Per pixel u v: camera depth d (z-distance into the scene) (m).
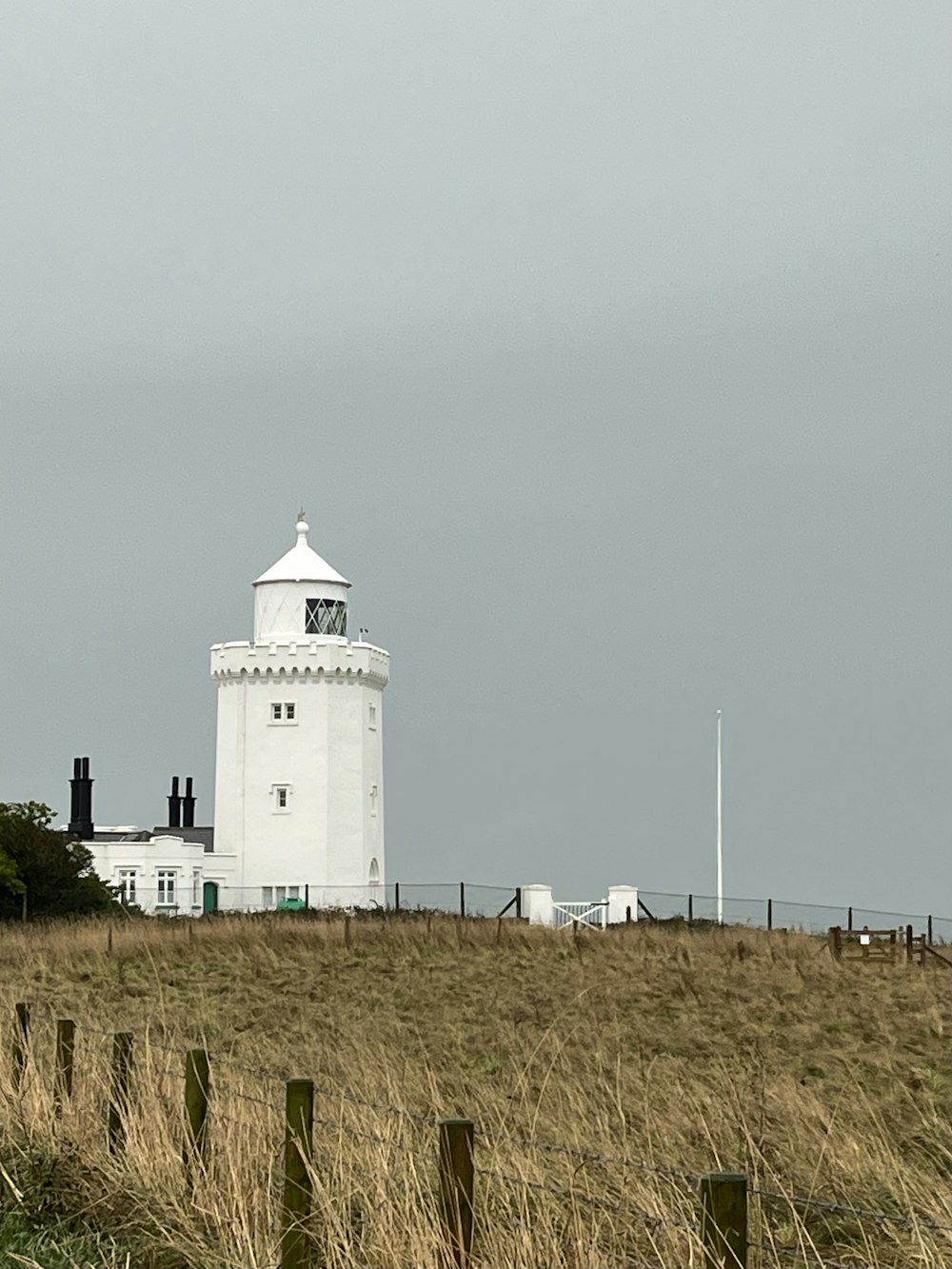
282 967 181.38
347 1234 48.31
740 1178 37.38
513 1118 58.94
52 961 185.38
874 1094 79.56
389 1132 52.88
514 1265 44.28
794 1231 50.28
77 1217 57.09
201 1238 52.25
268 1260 50.12
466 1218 44.91
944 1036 109.94
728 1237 37.16
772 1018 124.25
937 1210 50.16
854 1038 109.50
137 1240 53.78
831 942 198.12
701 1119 56.06
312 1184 49.94
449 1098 66.94
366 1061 72.31
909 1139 64.94
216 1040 100.31
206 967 182.00
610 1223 44.66
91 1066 69.50
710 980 157.75
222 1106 59.50
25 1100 68.06
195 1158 56.38
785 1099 63.84
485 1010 130.00
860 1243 50.09
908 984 156.88
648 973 166.25
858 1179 55.00
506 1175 47.66
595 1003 135.12
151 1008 126.44
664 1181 49.78
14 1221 56.31
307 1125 50.12
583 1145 53.94
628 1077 72.56
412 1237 45.28
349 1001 141.38
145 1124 59.84
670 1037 105.56
